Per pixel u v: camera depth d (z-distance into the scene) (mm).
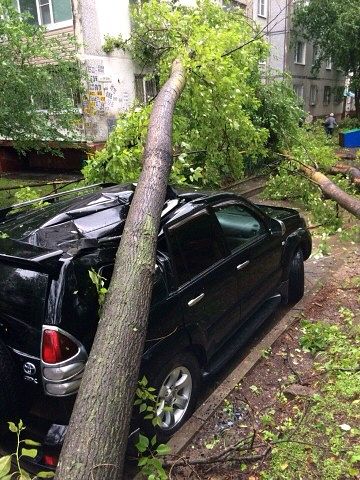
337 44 23375
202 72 5770
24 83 7633
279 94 10453
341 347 3820
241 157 7555
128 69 13250
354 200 6438
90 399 1900
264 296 4227
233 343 3764
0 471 1558
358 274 5652
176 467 2662
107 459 1725
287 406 3195
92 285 2512
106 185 4320
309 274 5770
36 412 2424
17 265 2543
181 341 2900
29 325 2381
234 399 3328
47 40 9430
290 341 4141
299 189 8656
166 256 2982
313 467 2592
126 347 2131
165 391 2811
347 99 36969
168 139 3906
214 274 3355
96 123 12492
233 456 2686
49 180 12836
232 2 17016
